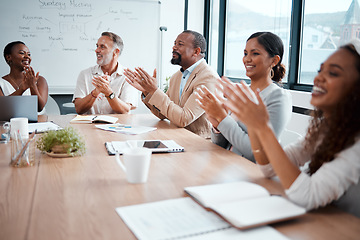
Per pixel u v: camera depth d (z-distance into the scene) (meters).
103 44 2.83
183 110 2.13
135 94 2.94
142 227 0.80
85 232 0.79
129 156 1.10
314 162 1.02
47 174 1.20
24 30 3.85
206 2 4.57
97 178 1.16
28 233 0.78
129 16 4.18
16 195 1.01
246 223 0.77
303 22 2.98
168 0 4.40
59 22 3.95
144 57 4.32
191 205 0.92
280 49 1.69
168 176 1.19
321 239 0.77
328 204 0.97
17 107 2.06
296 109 2.80
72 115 2.50
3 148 1.55
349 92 0.92
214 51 4.57
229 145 1.82
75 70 4.08
